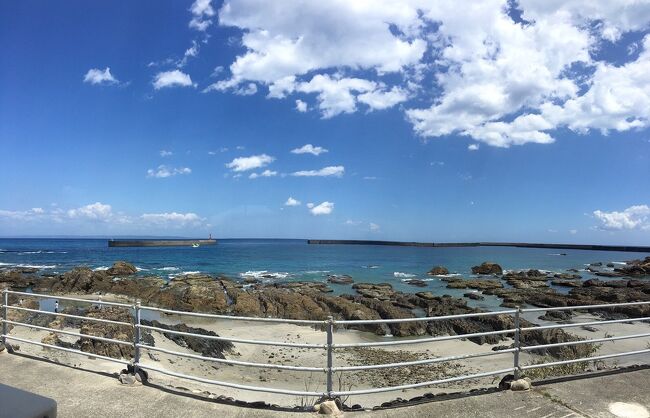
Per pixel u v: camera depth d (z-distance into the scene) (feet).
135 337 21.75
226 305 87.35
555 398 19.52
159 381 23.86
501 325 65.51
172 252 315.78
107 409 18.28
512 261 290.56
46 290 112.37
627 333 61.77
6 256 256.32
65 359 34.53
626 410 18.43
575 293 112.78
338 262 246.68
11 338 25.94
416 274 180.96
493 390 20.67
